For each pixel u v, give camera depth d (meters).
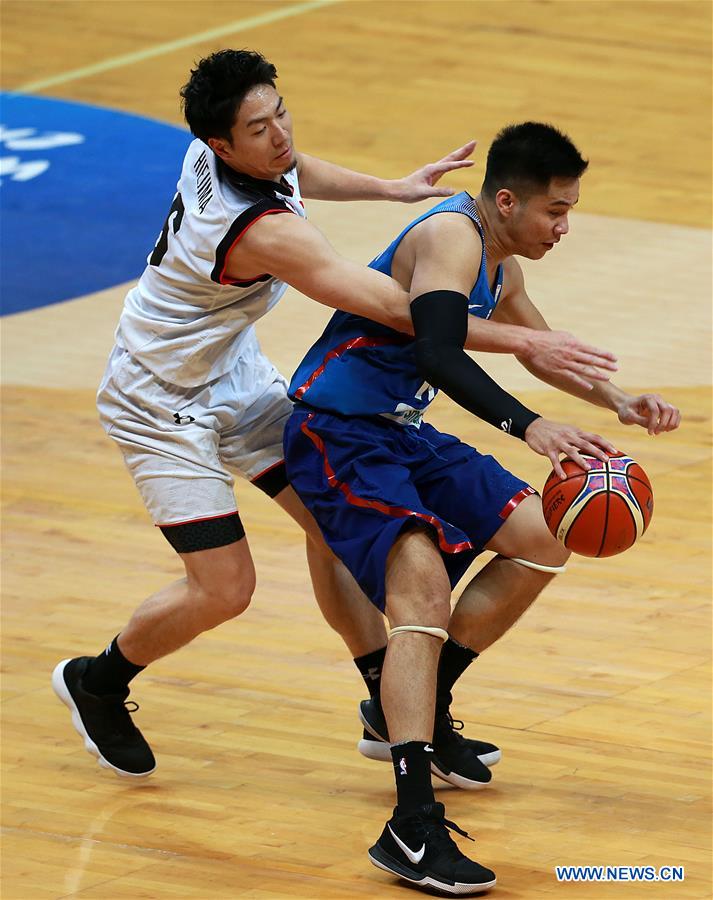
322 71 29.64
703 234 22.55
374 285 8.66
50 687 11.55
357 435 9.05
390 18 32.47
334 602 9.93
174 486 9.51
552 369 8.51
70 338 19.50
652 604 12.77
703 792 9.74
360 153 25.69
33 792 9.96
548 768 10.09
